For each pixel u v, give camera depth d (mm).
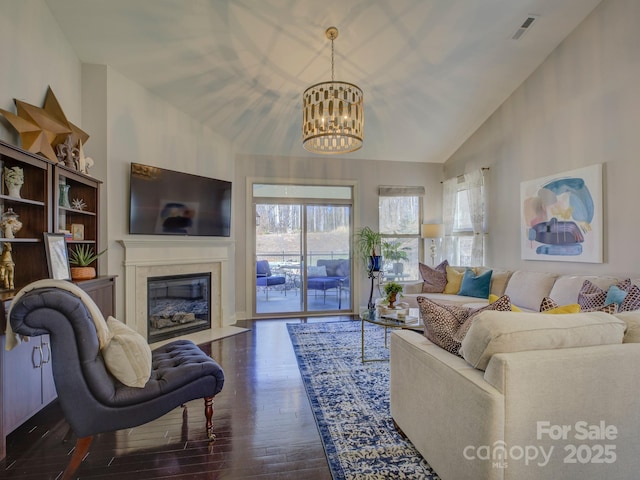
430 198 5812
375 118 4699
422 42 3441
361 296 5551
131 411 1765
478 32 3373
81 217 3119
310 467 1760
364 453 1860
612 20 3057
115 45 3189
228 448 1930
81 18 2928
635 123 2891
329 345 3857
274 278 5398
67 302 1616
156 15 2938
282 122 4605
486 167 4809
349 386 2750
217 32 3146
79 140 2959
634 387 1390
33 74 2637
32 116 2473
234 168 5086
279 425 2174
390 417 2254
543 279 3580
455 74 3957
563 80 3570
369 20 3133
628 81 2939
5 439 1838
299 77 3811
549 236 3758
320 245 5527
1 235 2201
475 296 4363
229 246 4949
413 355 1825
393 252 5715
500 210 4547
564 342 1364
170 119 4027
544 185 3812
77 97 3258
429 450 1664
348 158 5551
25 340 1828
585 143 3336
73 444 1974
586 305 2736
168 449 1922
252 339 4094
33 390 2105
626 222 2967
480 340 1383
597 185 3197
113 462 1808
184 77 3660
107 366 1766
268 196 5324
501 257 4535
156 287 3973
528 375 1268
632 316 1553
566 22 3350
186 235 4145
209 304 4578
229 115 4387
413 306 4418
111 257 3379
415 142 5277
